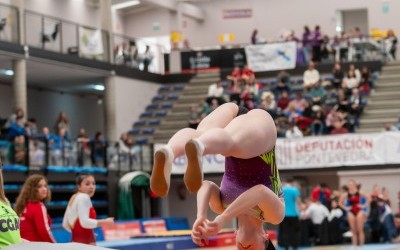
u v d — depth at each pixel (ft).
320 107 92.27
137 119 105.60
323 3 127.24
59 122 87.51
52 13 109.29
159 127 103.91
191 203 92.99
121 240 65.62
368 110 99.09
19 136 71.31
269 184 16.85
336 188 89.97
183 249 64.39
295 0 128.36
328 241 75.56
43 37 89.76
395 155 85.81
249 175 16.72
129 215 84.17
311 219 75.87
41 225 32.19
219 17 131.44
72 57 92.48
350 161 86.89
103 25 102.27
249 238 17.22
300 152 87.92
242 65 110.63
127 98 103.71
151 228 80.69
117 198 84.79
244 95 92.58
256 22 129.90
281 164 88.33
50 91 107.86
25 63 86.33
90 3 118.42
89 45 96.73
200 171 13.94
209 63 112.06
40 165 73.46
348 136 87.04
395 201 85.97
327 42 107.76
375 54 106.63
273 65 107.65
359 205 68.28
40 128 105.60
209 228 15.38
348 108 93.86
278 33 129.08
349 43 107.24
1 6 83.41
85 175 36.27
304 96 99.30
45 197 33.19
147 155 90.07
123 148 86.84
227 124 16.34
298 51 107.55
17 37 85.05
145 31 132.05
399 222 77.41
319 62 107.14
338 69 100.78
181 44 122.83
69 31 95.45
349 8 126.00
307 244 75.41
